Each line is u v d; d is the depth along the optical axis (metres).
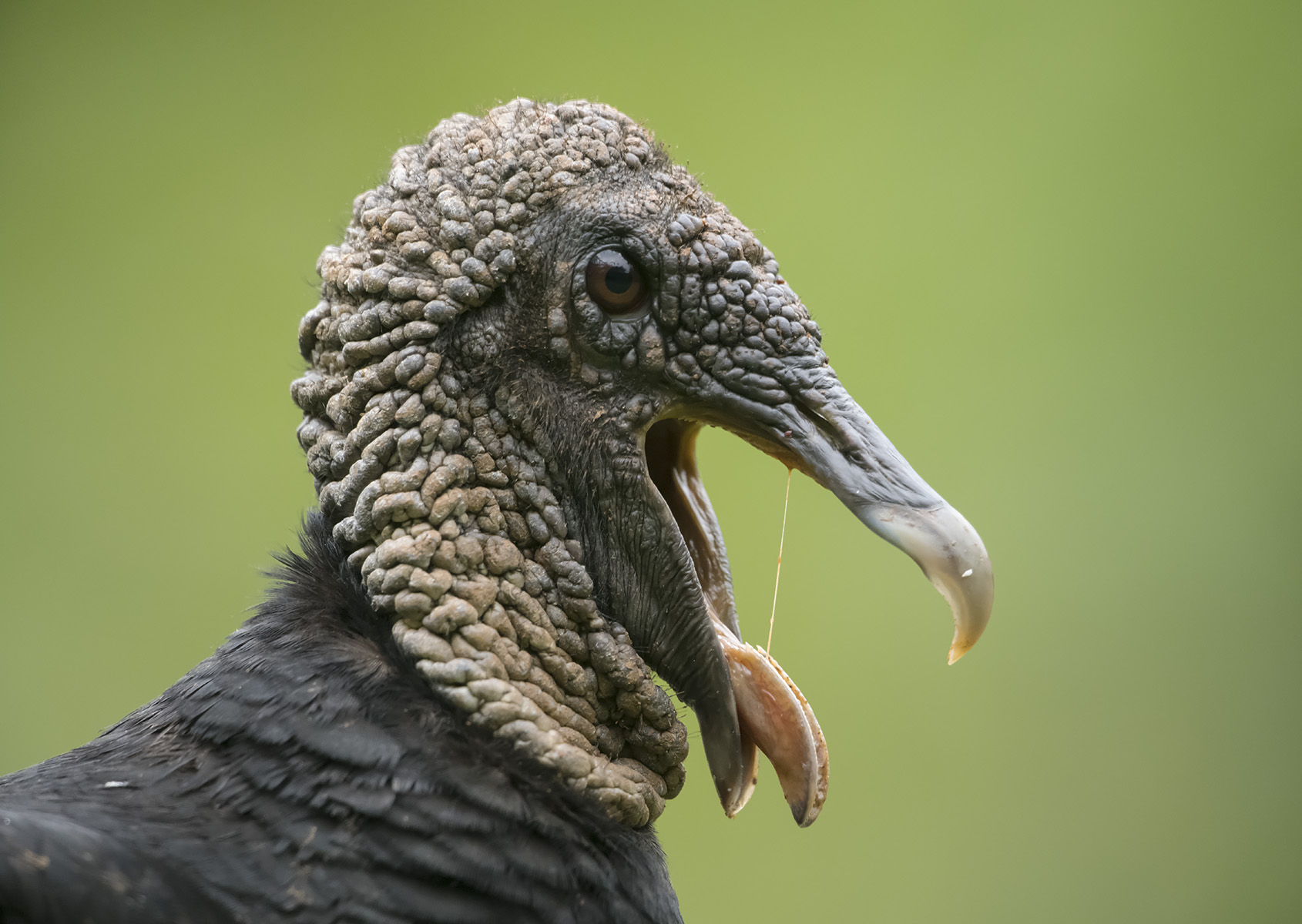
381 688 2.95
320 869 2.75
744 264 3.27
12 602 9.96
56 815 2.73
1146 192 9.88
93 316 10.20
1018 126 9.91
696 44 9.91
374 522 2.97
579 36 9.94
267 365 9.90
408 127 9.88
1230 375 9.74
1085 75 9.91
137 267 10.17
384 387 3.03
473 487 3.09
